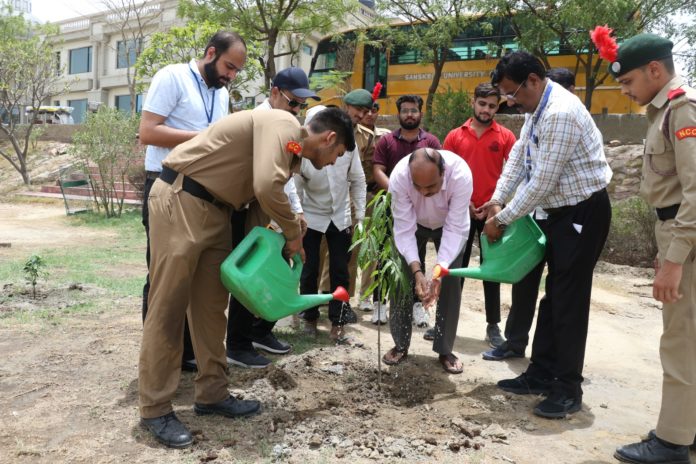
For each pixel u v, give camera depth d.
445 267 3.68
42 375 3.80
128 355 4.21
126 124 14.53
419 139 5.43
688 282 2.77
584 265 3.40
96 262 8.30
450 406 3.58
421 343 4.89
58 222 13.69
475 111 5.07
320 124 3.13
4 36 23.59
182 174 2.99
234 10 15.58
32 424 3.12
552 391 3.57
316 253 4.81
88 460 2.77
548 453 3.01
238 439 3.02
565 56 13.57
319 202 4.69
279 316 3.06
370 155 5.75
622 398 3.88
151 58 13.92
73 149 14.86
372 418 3.34
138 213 14.87
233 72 3.73
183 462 2.78
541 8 12.60
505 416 3.46
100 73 32.62
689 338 2.79
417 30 14.55
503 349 4.60
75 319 5.12
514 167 4.10
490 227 3.62
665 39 2.80
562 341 3.48
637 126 12.08
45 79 22.72
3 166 22.94
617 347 5.11
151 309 3.01
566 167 3.40
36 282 6.47
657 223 2.98
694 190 2.61
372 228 3.68
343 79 15.77
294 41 22.81
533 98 3.44
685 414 2.82
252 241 3.03
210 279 3.13
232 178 2.99
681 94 2.71
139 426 3.13
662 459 2.87
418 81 15.11
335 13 16.05
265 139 2.88
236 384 3.74
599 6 10.91
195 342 3.23
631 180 11.32
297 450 2.92
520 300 4.47
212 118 3.84
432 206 4.04
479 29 14.37
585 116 3.37
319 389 3.71
